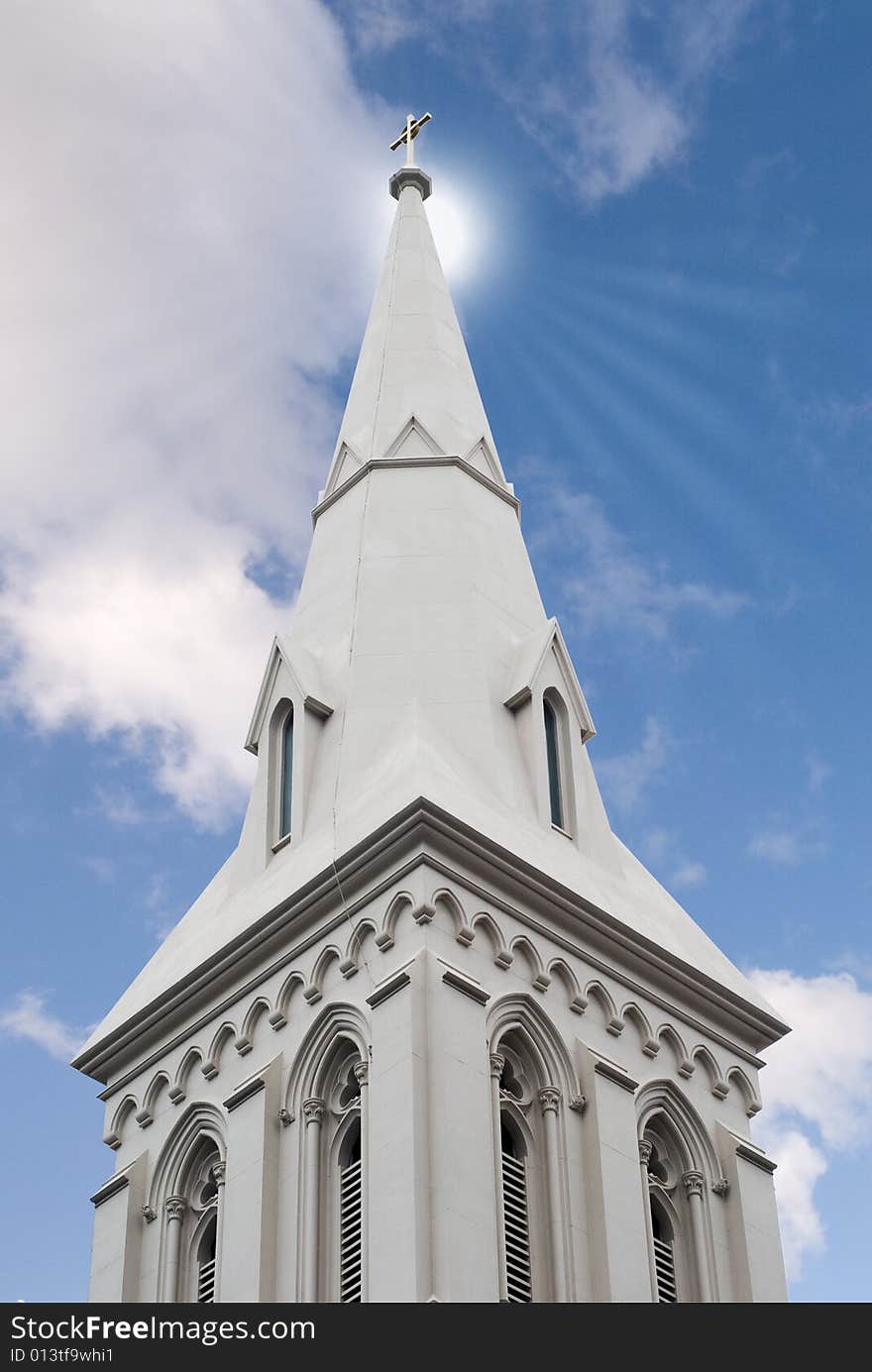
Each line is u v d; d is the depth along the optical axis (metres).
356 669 55.25
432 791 50.31
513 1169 47.84
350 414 62.44
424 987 47.78
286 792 55.16
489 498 60.41
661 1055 52.25
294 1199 48.16
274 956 51.53
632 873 55.88
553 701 56.00
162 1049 53.34
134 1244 51.34
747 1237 50.94
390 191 68.94
